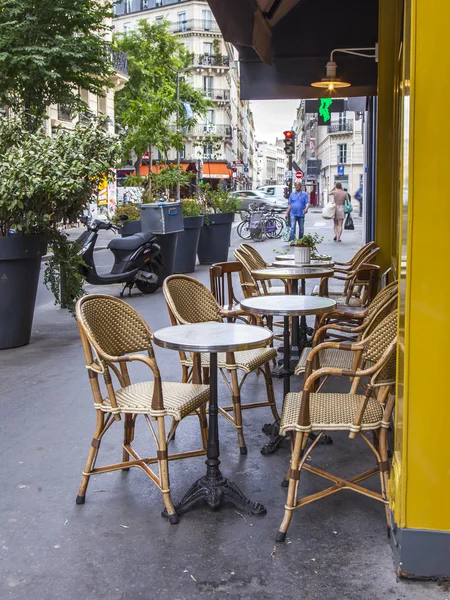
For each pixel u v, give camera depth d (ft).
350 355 15.92
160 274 40.73
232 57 246.06
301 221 69.10
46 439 16.05
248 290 23.20
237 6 20.48
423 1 9.08
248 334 12.85
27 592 9.86
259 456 14.89
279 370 21.30
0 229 25.04
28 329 26.22
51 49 48.16
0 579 10.22
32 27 48.75
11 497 13.00
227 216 50.78
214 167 174.50
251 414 17.76
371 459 14.55
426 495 9.74
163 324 29.60
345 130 219.41
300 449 11.22
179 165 52.44
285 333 15.89
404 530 9.86
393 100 24.75
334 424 11.23
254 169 566.77
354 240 74.33
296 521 11.85
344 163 222.89
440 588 9.73
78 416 17.72
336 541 11.13
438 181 9.29
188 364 15.79
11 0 47.85
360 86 31.53
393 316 11.53
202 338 12.40
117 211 46.70
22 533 11.61
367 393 11.03
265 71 31.76
